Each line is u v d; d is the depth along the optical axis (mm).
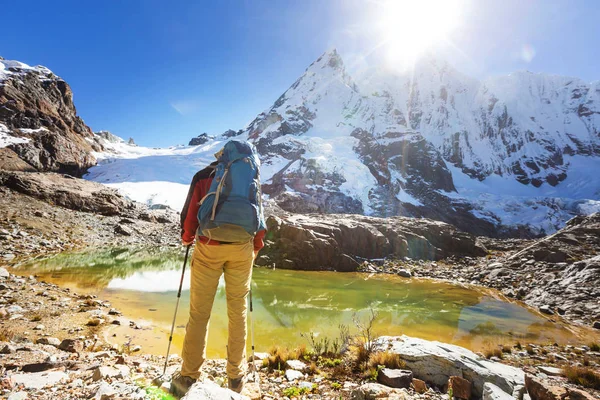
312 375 4574
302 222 26656
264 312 10828
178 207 68812
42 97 95625
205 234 2646
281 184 91625
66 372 3871
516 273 19047
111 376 3635
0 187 29625
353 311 11516
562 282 14961
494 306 13398
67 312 8523
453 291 16500
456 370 4176
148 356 5941
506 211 115188
